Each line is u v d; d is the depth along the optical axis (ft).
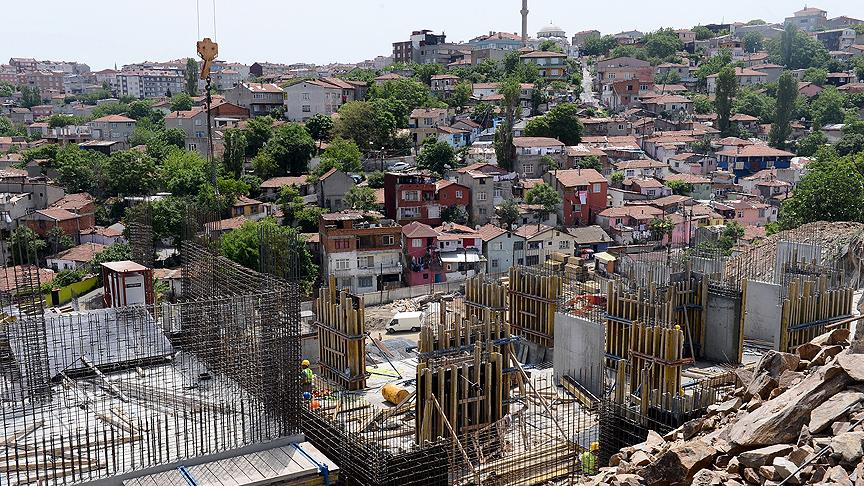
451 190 293.23
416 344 163.94
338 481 90.74
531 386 110.52
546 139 352.28
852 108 441.27
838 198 221.87
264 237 135.74
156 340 109.09
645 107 458.50
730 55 557.33
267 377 90.48
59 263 243.19
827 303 123.24
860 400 59.16
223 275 111.04
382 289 241.14
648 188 326.44
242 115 420.77
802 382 65.82
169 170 311.68
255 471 80.48
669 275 130.00
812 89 468.34
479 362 99.25
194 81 550.36
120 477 77.71
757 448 61.16
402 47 640.17
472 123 398.42
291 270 127.75
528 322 138.82
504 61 515.50
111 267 130.72
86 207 282.77
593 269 244.63
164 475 78.84
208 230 138.21
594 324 114.62
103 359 105.19
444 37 633.61
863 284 151.74
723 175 348.38
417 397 96.12
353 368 120.67
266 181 316.60
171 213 243.60
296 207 284.00
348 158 333.42
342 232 238.68
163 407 93.81
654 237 287.48
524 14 603.67
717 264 144.36
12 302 115.75
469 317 129.18
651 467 62.59
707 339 127.65
